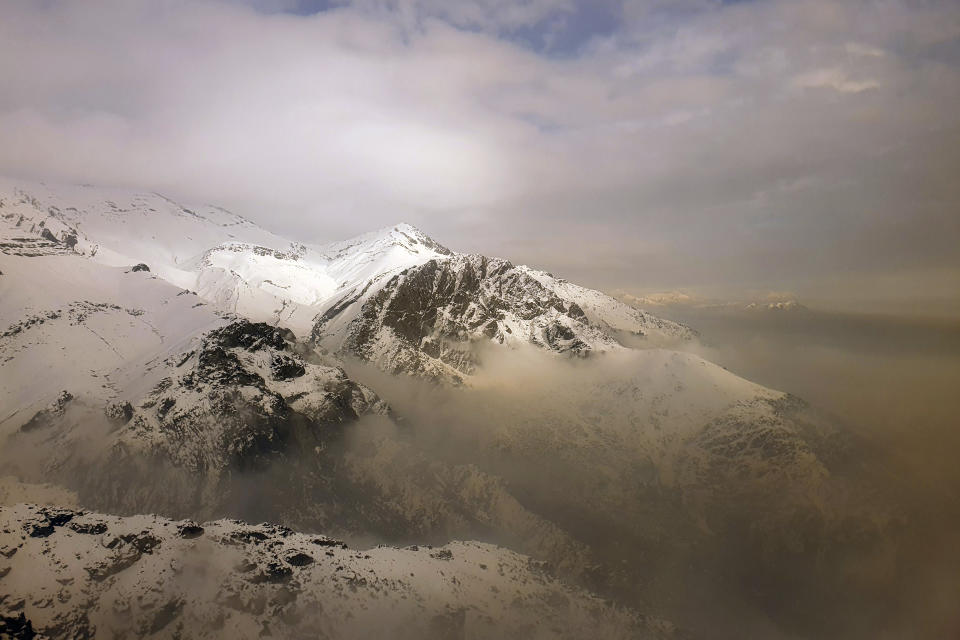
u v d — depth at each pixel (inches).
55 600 3855.8
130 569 4293.8
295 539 5310.0
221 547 4758.9
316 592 4598.9
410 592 4923.7
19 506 4549.7
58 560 4124.0
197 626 4047.7
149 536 4554.6
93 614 3900.1
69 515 4584.2
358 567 5054.1
